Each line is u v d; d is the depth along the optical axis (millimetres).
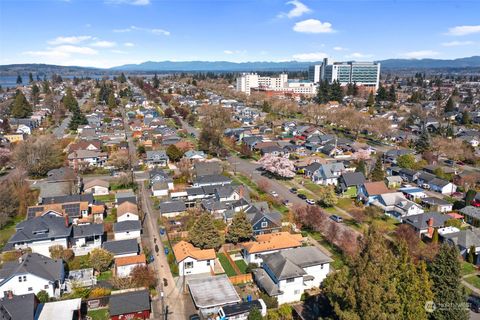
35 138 101312
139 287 43031
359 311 30078
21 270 40031
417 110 160125
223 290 41969
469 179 79438
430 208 67438
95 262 46438
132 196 68500
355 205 71188
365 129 137500
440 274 34812
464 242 51844
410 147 117438
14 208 63500
